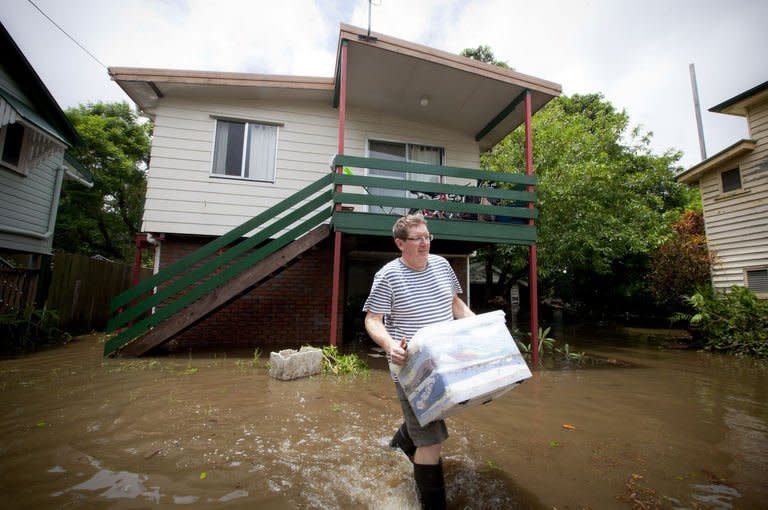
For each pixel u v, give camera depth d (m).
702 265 9.45
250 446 2.44
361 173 7.82
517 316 17.11
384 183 5.48
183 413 3.03
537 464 2.31
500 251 10.52
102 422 2.76
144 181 17.70
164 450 2.32
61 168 9.15
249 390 3.80
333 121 7.77
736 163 8.98
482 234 5.73
